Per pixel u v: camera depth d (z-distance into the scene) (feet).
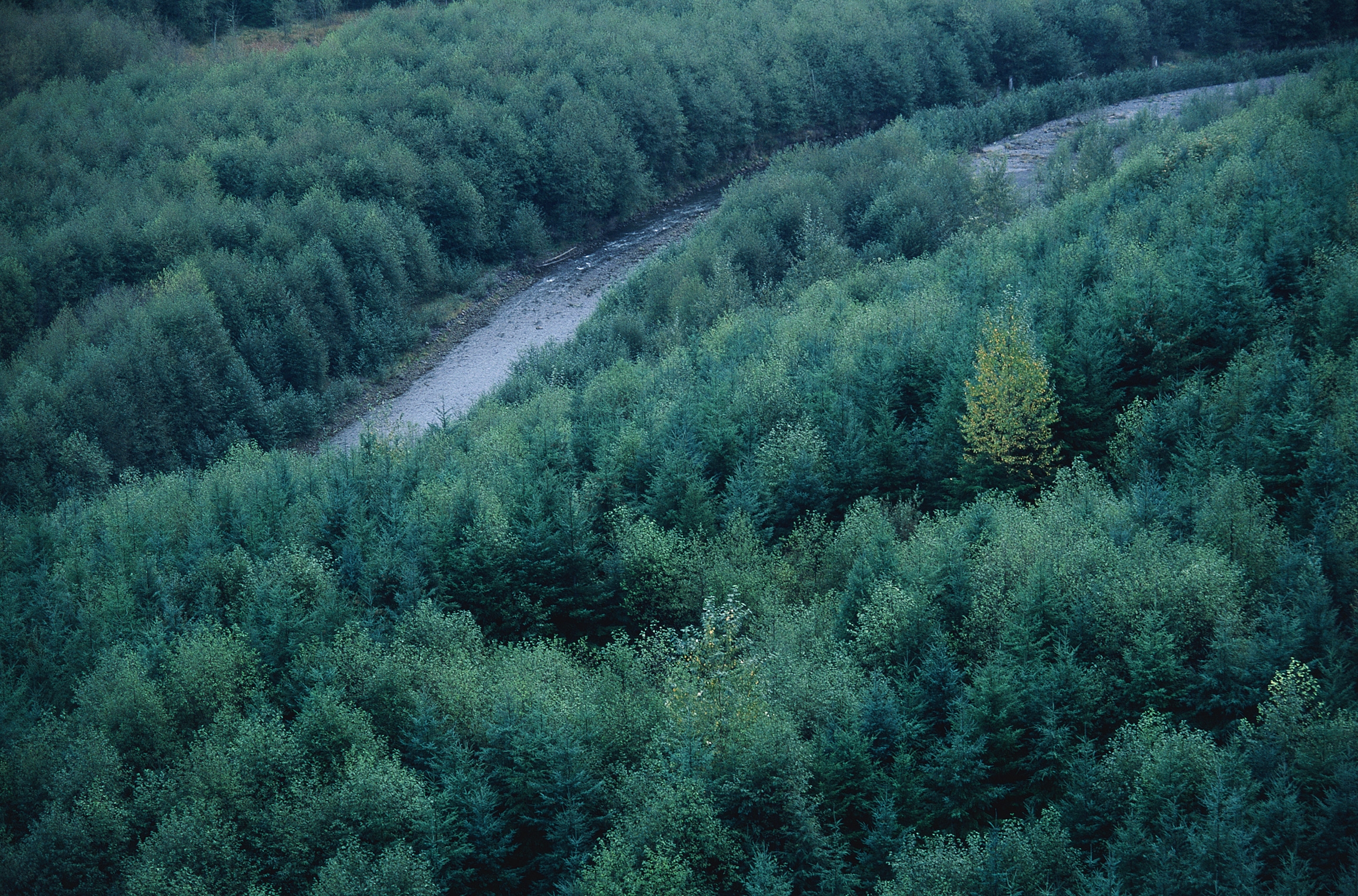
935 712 115.14
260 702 135.03
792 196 324.80
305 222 319.27
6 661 158.30
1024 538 129.18
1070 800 104.32
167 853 112.78
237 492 195.83
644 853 104.37
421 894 104.99
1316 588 112.37
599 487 172.14
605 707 124.98
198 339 273.13
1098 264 195.93
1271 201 188.55
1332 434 131.44
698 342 247.70
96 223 309.01
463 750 121.19
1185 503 131.54
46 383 251.80
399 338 317.22
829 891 99.81
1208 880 88.74
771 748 106.73
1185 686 110.63
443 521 161.79
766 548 159.84
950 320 190.80
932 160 345.31
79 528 200.44
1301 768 97.76
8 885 116.98
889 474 163.94
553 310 338.75
